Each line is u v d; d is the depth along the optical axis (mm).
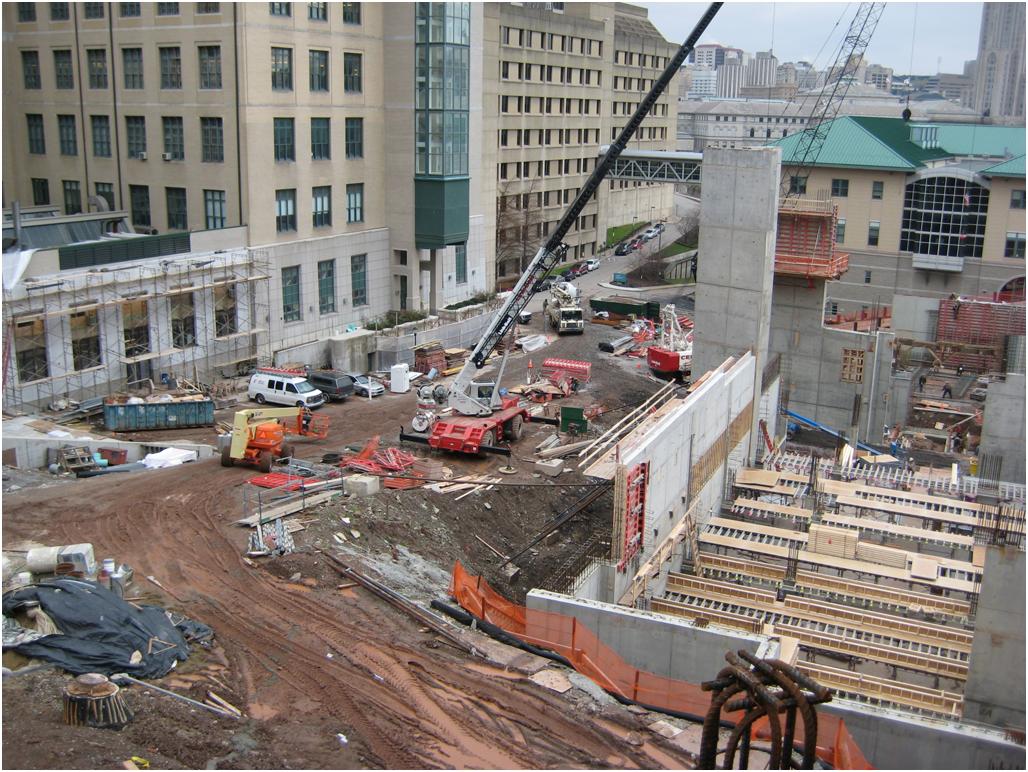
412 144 73500
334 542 34250
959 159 96875
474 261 84750
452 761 22359
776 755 19406
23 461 43344
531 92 103125
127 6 64812
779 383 65438
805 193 92688
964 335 74812
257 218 63656
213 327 60812
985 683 30297
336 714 23781
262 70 62250
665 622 29156
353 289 73625
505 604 31391
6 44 71500
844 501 47281
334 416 55594
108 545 32812
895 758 25594
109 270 53344
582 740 23797
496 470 47250
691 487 45594
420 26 70938
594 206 119438
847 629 36719
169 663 24922
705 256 54531
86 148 69750
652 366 69000
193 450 46312
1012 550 29172
